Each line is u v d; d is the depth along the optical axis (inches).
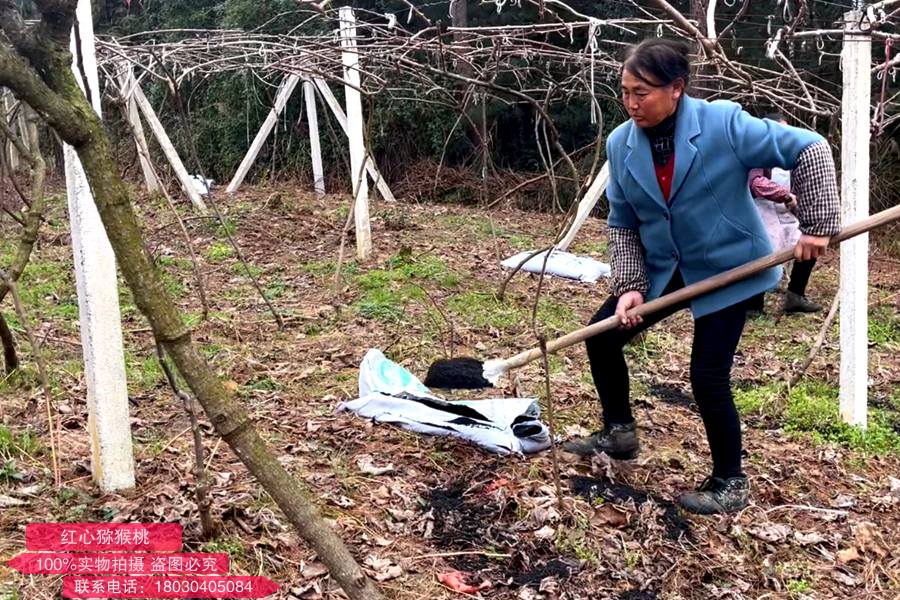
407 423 166.1
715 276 133.1
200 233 366.9
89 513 122.8
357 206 326.3
